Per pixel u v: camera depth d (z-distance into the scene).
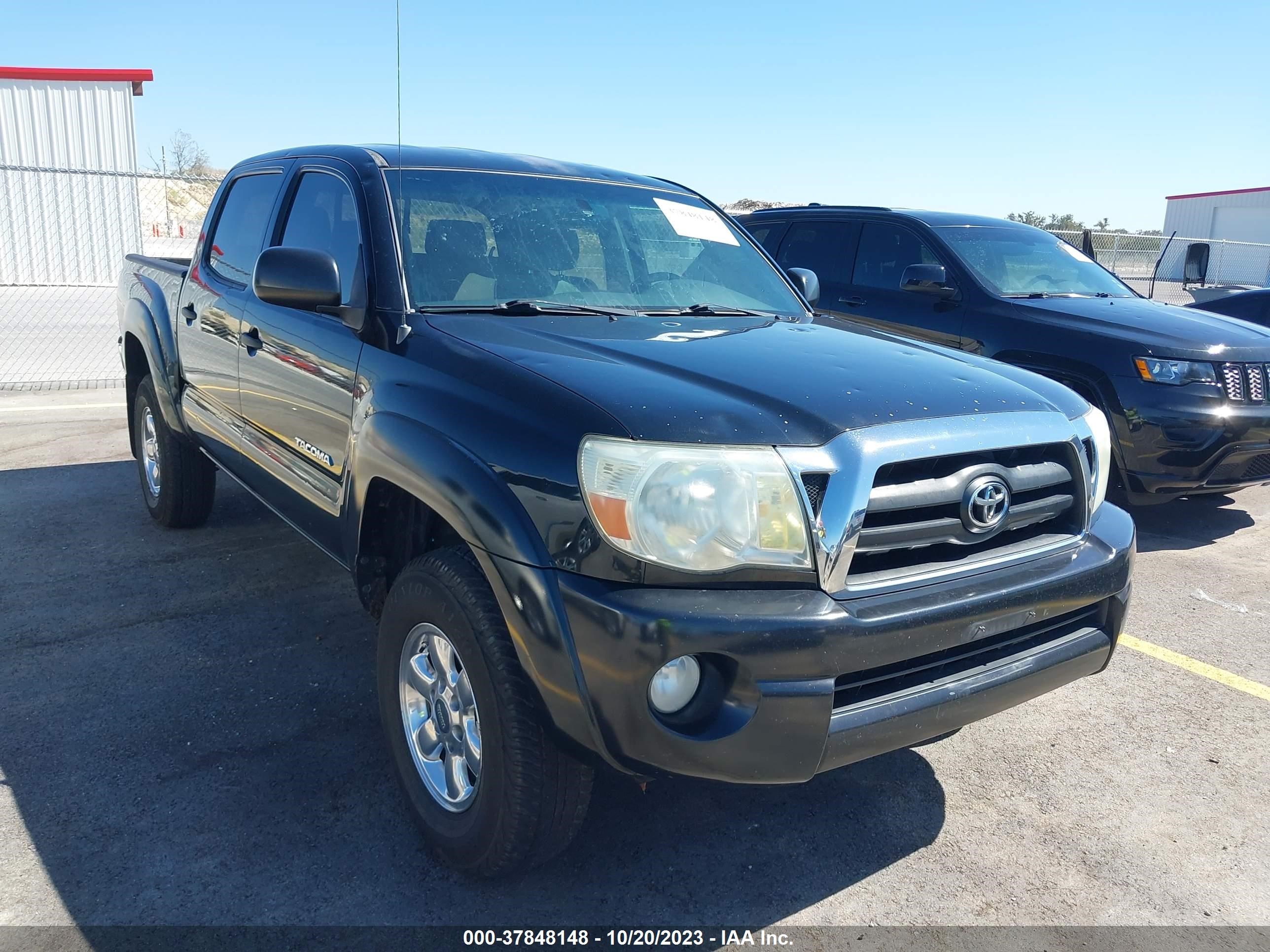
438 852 2.52
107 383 9.91
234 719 3.23
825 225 7.32
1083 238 8.84
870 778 3.07
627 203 3.66
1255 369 5.20
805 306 3.73
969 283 6.17
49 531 5.10
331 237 3.35
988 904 2.48
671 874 2.55
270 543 5.01
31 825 2.63
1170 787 3.05
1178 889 2.56
